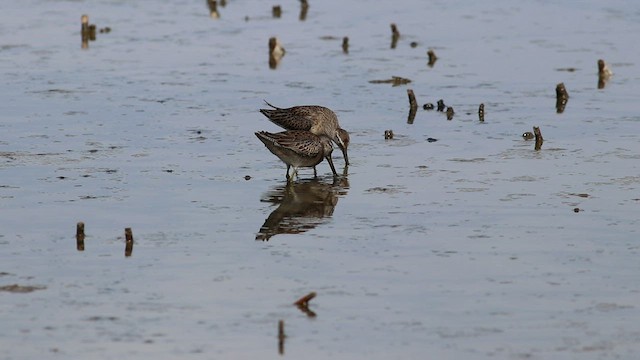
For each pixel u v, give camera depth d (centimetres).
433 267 1523
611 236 1644
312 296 1384
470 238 1645
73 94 2689
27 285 1452
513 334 1298
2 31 3534
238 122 2438
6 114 2475
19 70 2972
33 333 1302
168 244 1628
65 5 4050
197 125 2405
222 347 1267
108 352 1252
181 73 2962
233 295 1423
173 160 2123
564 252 1577
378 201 1853
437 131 2356
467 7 3978
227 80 2877
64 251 1590
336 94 2720
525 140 2259
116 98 2653
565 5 3953
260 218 1766
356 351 1256
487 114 2495
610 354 1241
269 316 1355
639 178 1955
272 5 4088
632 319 1338
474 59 3134
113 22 3738
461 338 1289
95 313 1362
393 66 3053
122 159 2120
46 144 2219
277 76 2930
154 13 3925
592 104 2575
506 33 3506
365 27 3656
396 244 1623
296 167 2011
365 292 1432
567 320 1337
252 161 2138
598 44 3303
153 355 1245
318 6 4066
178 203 1845
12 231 1678
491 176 1991
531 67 3012
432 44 3359
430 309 1374
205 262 1550
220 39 3466
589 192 1875
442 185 1941
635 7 3878
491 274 1494
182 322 1336
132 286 1453
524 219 1731
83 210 1792
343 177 2019
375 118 2481
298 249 1608
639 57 3112
